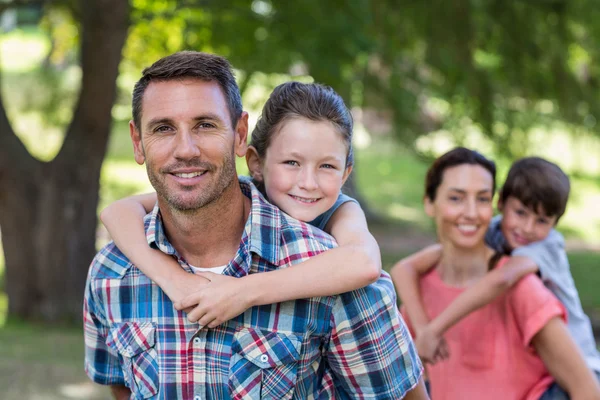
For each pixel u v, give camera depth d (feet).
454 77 31.96
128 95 31.40
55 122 35.68
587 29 32.63
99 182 29.09
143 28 31.12
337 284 5.57
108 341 5.97
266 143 6.56
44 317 28.35
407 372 6.09
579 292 39.42
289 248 5.83
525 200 8.57
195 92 5.48
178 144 5.44
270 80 28.12
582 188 62.08
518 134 33.60
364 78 32.12
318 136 6.30
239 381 5.56
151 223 5.92
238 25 27.78
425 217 57.93
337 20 26.86
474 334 8.00
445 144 38.19
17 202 28.17
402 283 8.68
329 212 6.72
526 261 8.02
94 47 26.71
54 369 19.54
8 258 28.63
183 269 5.82
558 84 32.68
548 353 7.56
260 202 5.89
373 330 5.82
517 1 31.65
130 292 5.88
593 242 53.11
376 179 68.69
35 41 101.71
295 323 5.64
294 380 5.65
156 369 5.68
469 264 8.54
